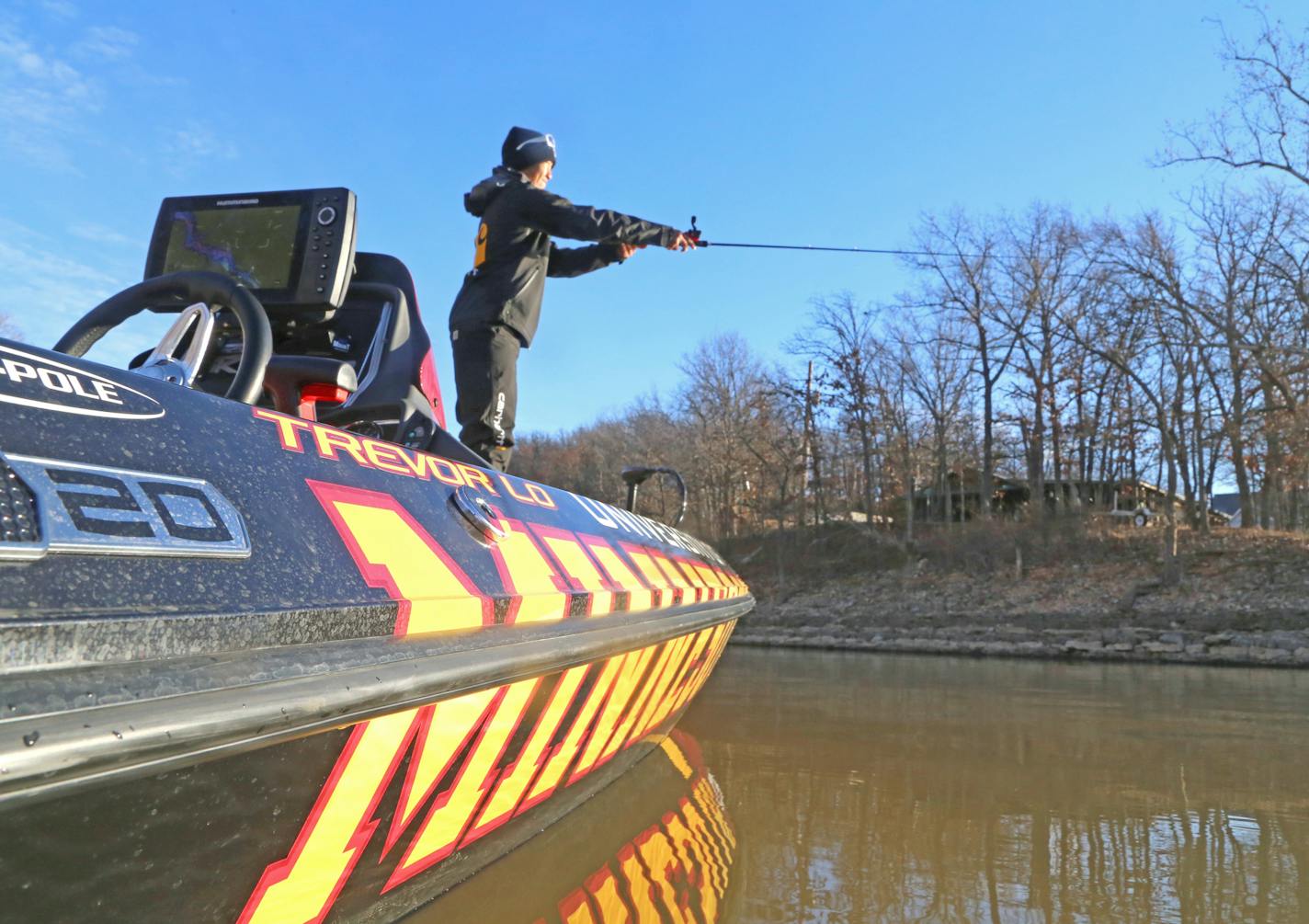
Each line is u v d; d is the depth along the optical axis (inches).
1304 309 996.6
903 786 145.5
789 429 1529.3
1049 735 199.0
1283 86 966.4
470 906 85.0
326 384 102.2
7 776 32.0
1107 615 805.9
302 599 50.2
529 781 90.6
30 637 35.4
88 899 42.6
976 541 1169.4
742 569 1423.5
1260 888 99.4
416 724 59.6
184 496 47.4
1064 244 1302.9
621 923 83.6
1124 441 1298.0
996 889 98.6
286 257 104.8
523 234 138.6
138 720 37.2
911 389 1531.7
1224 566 920.9
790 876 101.4
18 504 38.2
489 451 138.7
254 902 54.5
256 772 46.8
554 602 81.7
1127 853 111.3
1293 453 1015.6
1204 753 177.3
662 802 131.3
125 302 72.5
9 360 43.9
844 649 665.0
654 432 2146.9
